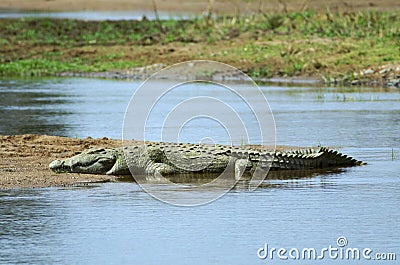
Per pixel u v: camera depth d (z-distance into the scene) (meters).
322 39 90.94
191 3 141.00
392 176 39.22
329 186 37.38
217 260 28.16
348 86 75.81
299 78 80.12
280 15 103.25
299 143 47.66
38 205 34.19
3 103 66.88
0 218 32.31
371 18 95.88
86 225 31.64
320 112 60.28
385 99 66.81
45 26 113.44
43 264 27.56
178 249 29.12
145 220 32.34
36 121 57.22
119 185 37.97
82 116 59.66
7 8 139.25
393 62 79.75
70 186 37.53
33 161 41.81
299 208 33.81
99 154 40.19
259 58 86.12
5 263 27.59
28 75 88.62
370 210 33.47
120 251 28.88
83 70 89.12
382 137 49.50
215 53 89.44
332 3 124.19
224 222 32.16
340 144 47.34
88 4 142.88
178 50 92.88
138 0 144.62
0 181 37.75
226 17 110.38
